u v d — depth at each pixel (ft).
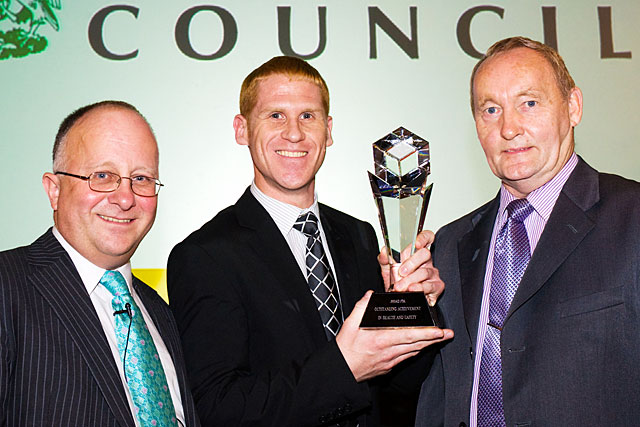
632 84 8.96
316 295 5.85
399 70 8.82
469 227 6.13
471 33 8.94
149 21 8.64
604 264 5.01
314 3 8.82
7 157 8.29
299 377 5.08
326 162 8.64
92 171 4.94
